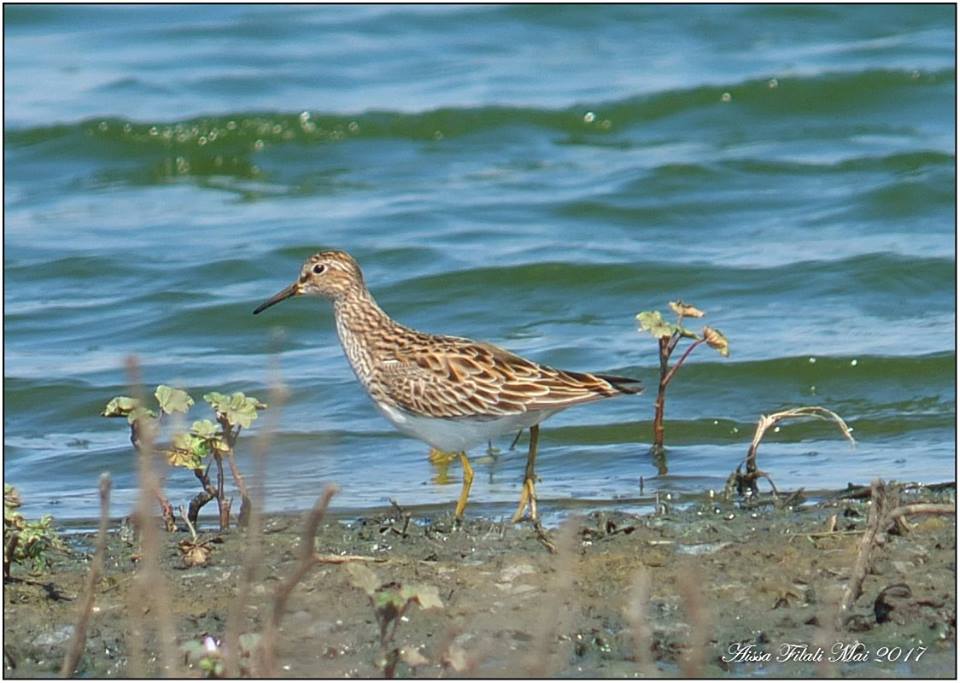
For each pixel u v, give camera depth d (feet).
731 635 31.81
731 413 52.44
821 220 73.87
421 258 69.26
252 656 28.35
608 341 59.52
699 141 86.94
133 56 95.96
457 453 44.04
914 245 68.69
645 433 50.75
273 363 41.29
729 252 69.31
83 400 54.70
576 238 72.28
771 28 100.22
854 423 51.39
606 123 88.33
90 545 38.27
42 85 91.50
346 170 84.84
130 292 66.64
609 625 32.19
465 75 93.76
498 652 31.04
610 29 100.58
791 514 39.42
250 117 86.38
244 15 100.83
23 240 73.20
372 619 32.40
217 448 38.99
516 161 85.25
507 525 39.52
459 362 40.83
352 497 43.96
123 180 84.64
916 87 89.25
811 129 87.86
